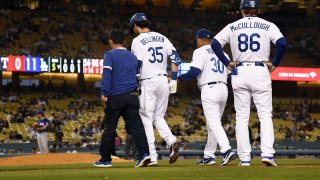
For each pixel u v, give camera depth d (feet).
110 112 75.10
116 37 75.56
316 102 381.19
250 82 70.90
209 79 84.28
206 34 84.53
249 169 60.70
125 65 74.90
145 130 81.10
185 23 410.52
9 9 362.74
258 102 71.51
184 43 384.06
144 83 81.20
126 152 163.02
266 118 71.46
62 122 303.27
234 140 289.94
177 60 82.28
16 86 326.44
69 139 273.33
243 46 70.90
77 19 376.27
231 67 71.82
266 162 70.69
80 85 341.00
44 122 176.86
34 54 323.98
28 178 54.24
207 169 62.08
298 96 384.68
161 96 82.17
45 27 357.61
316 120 355.15
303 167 66.13
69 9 387.34
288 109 371.76
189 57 366.84
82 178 52.54
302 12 440.45
